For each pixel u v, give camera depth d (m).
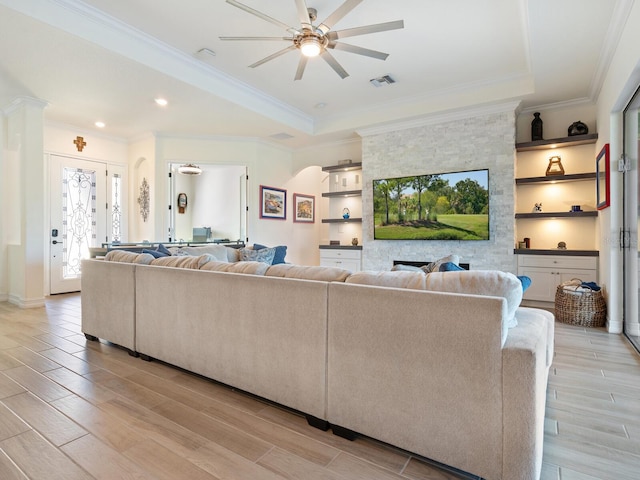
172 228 6.08
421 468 1.49
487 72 4.30
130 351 2.85
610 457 1.56
